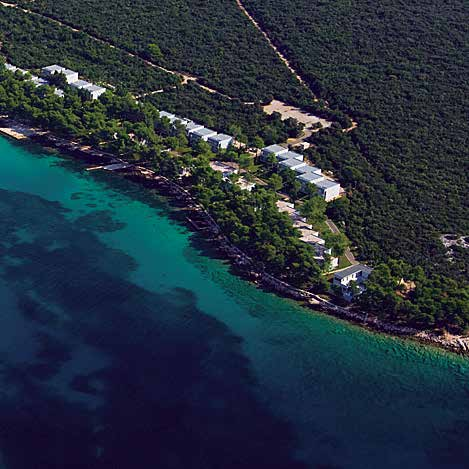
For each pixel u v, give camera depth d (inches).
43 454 6176.2
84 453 6205.7
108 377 6993.1
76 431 6397.6
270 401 6855.3
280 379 7116.1
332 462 6299.2
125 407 6673.2
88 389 6840.6
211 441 6397.6
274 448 6378.0
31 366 7066.9
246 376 7116.1
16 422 6446.9
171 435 6427.2
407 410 6850.4
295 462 6269.7
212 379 7052.2
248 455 6294.3
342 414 6766.7
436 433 6638.8
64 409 6604.3
